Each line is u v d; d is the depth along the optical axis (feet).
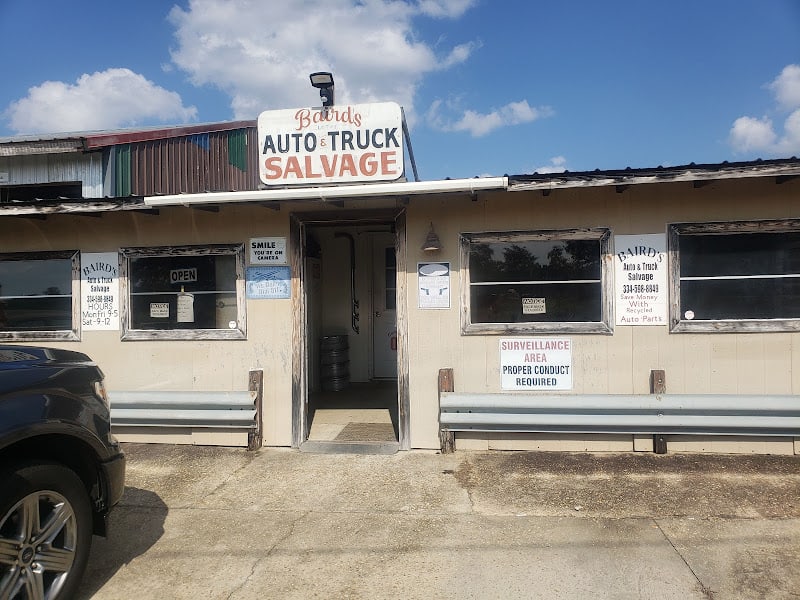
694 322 18.62
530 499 15.31
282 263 20.42
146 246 21.03
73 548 10.43
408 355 19.77
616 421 18.35
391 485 16.53
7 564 9.39
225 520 14.39
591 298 19.17
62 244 21.50
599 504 14.90
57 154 26.71
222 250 20.66
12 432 9.54
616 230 18.88
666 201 18.65
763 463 17.66
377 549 12.73
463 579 11.41
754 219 18.26
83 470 11.50
